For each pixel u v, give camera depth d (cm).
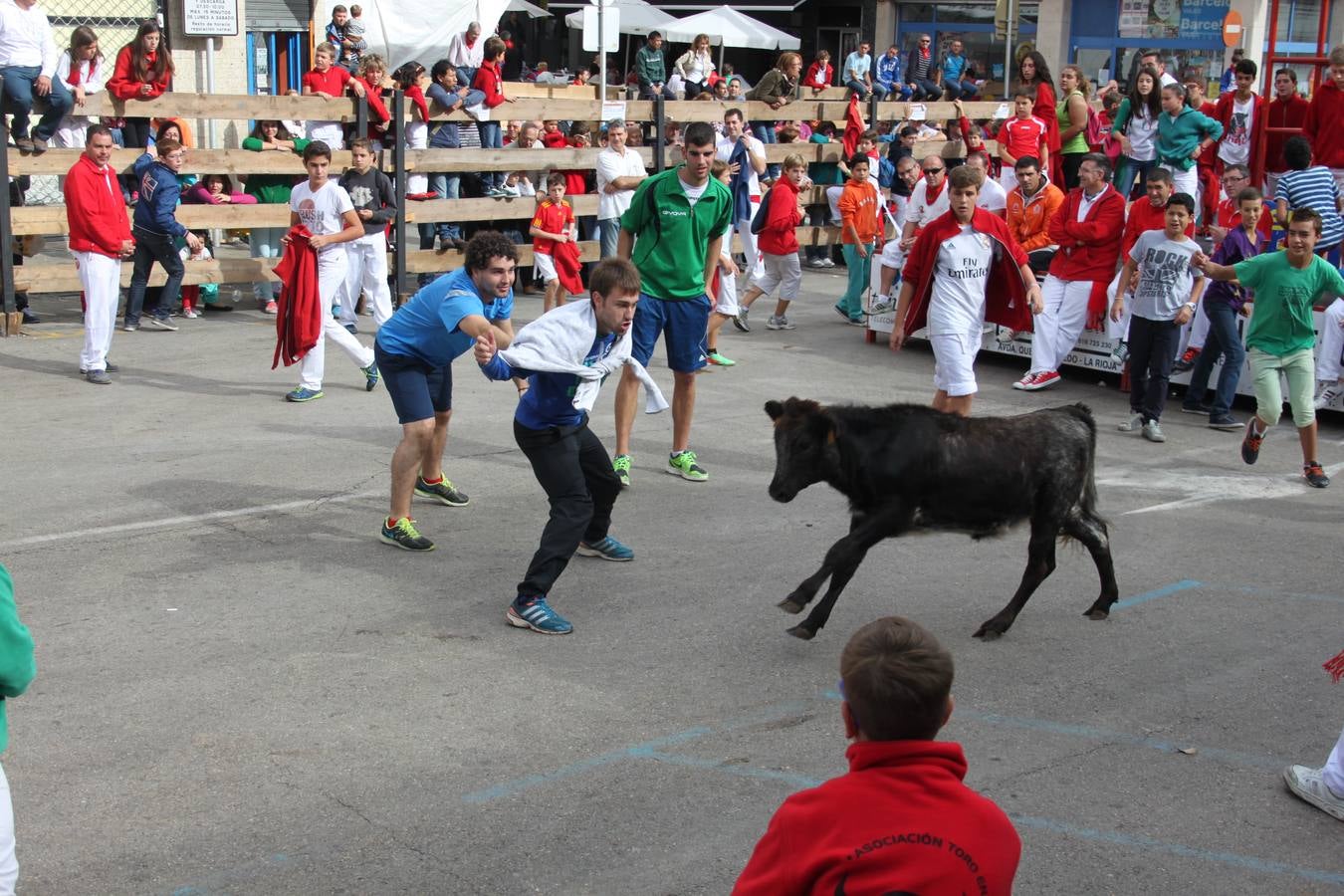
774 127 1970
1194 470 991
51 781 493
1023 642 652
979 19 3148
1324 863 457
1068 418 653
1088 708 577
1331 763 489
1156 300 1052
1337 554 798
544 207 1468
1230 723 565
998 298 963
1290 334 931
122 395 1128
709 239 906
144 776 498
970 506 623
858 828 261
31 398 1107
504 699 575
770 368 1323
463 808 479
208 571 723
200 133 2120
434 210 1573
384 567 739
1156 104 1638
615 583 725
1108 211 1213
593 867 442
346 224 1115
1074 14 3009
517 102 1662
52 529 784
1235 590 731
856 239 1523
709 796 491
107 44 2000
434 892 426
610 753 526
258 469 921
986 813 265
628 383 902
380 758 517
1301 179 1286
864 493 618
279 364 1266
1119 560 780
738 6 3198
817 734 546
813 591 623
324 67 1600
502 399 1162
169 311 1419
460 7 2436
